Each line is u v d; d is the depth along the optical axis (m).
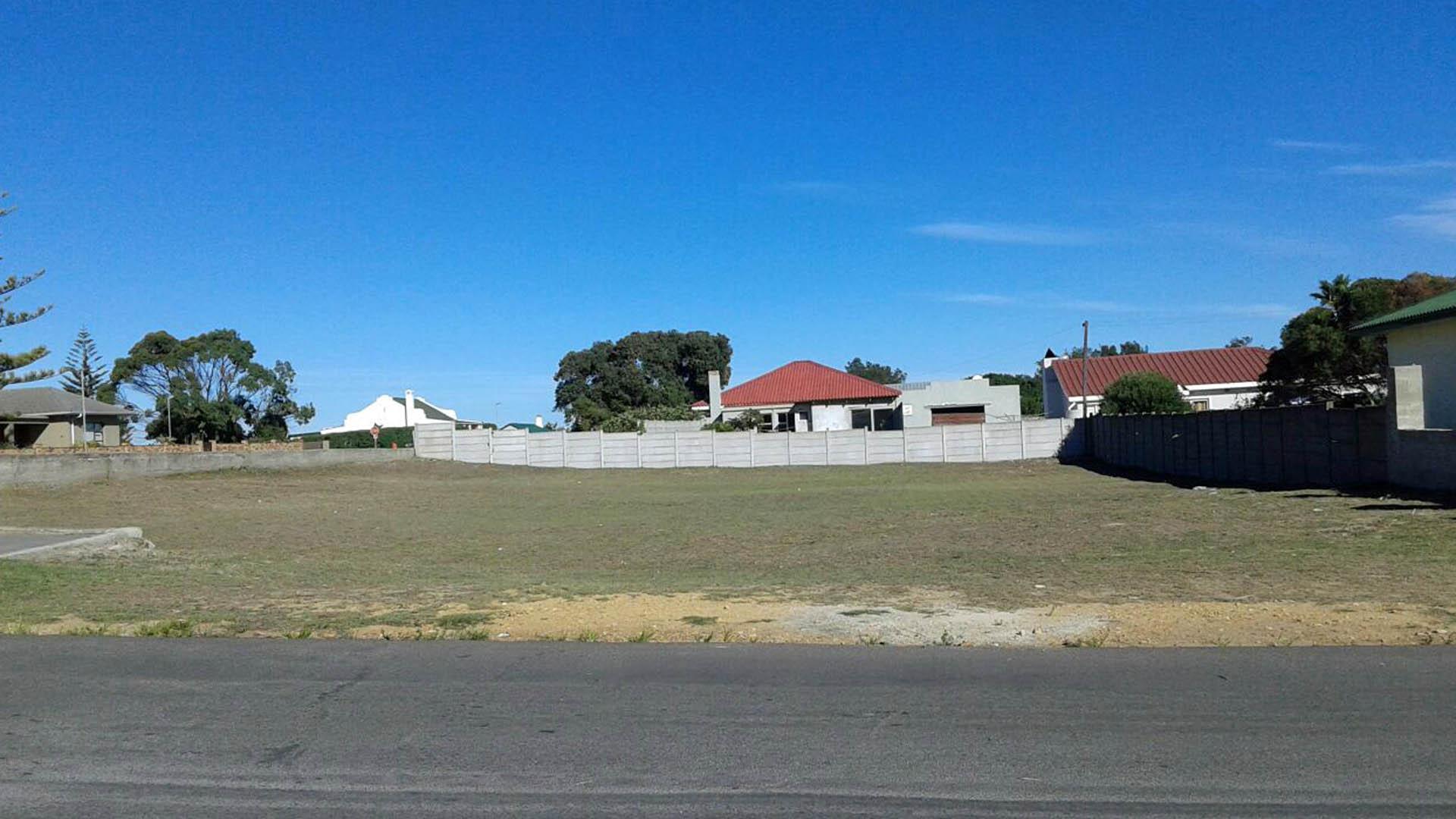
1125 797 5.69
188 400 75.19
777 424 76.88
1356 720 6.88
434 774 6.12
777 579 15.59
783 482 47.81
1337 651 8.80
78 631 10.43
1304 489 29.20
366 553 22.09
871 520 27.56
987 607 11.69
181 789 5.91
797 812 5.52
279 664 8.78
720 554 21.08
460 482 48.88
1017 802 5.64
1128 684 7.88
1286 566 14.98
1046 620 10.66
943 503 32.78
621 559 20.58
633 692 7.84
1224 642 9.37
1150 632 9.87
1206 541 19.11
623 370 104.62
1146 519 24.00
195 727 7.02
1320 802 5.59
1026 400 98.88
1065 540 20.52
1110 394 61.16
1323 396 48.16
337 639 10.00
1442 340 27.97
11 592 13.41
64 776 6.11
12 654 9.16
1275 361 49.72
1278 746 6.43
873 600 12.48
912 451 56.84
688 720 7.11
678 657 9.02
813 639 9.84
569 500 38.88
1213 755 6.31
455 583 15.23
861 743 6.61
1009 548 19.48
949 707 7.36
